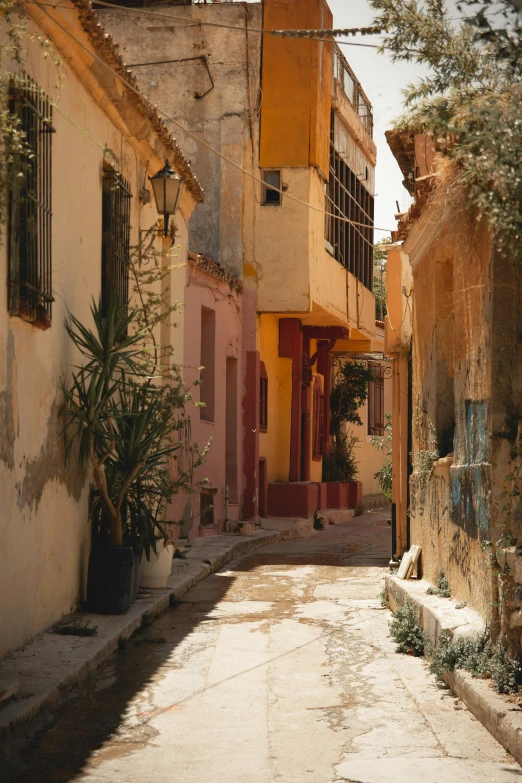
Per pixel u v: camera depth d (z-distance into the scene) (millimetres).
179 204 16109
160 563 12219
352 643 9594
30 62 8508
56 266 9352
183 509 18172
